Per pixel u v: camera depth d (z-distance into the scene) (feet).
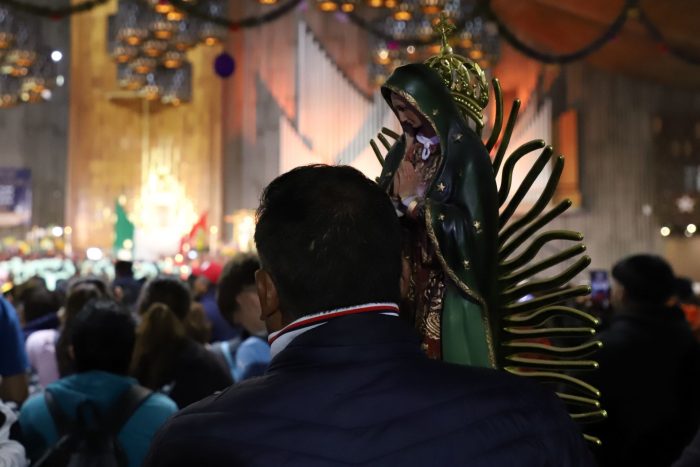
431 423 3.92
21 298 19.08
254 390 4.00
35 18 51.65
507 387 4.14
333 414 3.89
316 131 70.90
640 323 9.65
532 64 70.03
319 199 4.13
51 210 75.10
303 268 4.09
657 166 71.00
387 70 56.39
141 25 49.52
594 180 71.15
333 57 72.02
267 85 72.38
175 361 10.94
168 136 74.02
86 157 74.38
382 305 4.17
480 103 5.90
